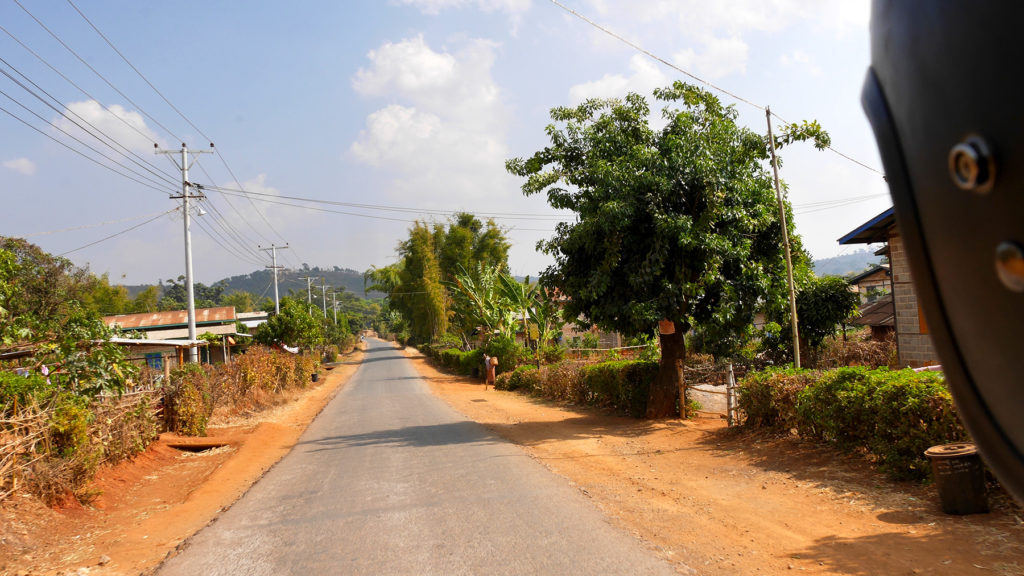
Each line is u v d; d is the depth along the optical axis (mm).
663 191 10883
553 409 16156
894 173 752
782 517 5465
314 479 8656
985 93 560
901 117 729
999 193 554
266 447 11930
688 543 5016
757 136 11672
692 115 12320
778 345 17422
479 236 48656
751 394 9359
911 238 742
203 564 5266
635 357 21766
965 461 4820
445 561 4980
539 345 26578
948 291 704
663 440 10047
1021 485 669
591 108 12695
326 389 29641
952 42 607
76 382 8773
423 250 52469
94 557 5562
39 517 6418
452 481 7883
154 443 11461
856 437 7168
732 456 8219
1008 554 4027
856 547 4520
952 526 4660
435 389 25656
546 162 12977
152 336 31172
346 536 5832
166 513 7195
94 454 7848
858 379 7047
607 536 5332
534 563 4797
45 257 19344
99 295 45062
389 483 8016
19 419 6863
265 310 49812
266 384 22469
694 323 12633
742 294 11547
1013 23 523
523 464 8695
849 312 16688
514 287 26312
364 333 189375
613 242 11062
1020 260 532
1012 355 610
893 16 746
